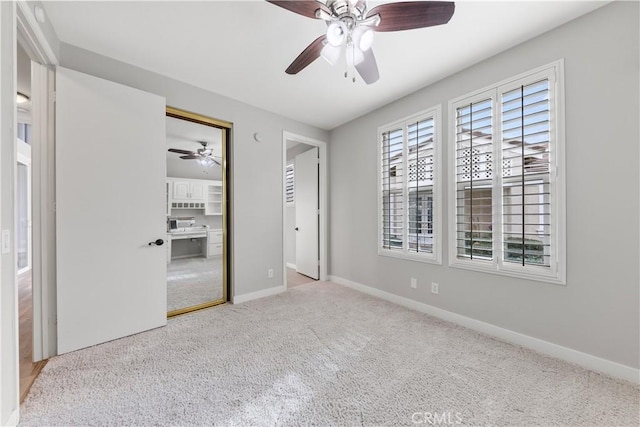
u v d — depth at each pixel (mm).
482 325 2344
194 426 1302
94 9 1711
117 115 2166
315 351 2016
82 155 1991
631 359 1635
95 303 2057
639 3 1593
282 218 3580
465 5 1684
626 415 1368
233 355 1953
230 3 1680
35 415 1359
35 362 1827
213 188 6133
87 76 2020
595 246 1761
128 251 2230
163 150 2449
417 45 2102
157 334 2285
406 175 3002
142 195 2311
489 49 2160
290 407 1432
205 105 2842
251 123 3240
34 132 1864
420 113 2834
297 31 1953
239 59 2303
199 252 6328
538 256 2035
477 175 2383
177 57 2268
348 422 1329
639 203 1606
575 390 1561
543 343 1985
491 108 2271
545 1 1657
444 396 1518
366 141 3537
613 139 1687
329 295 3424
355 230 3738
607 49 1699
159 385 1604
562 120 1878
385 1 1703
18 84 2578
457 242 2545
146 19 1813
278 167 3535
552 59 1924
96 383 1615
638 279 1612
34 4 1548
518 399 1490
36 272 1865
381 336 2264
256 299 3254
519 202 2121
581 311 1817
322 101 3154
